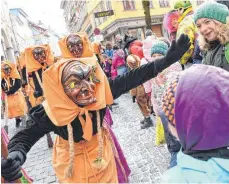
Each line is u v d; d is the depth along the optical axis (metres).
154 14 24.20
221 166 0.99
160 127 3.06
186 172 1.02
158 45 3.31
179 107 1.02
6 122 4.89
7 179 1.50
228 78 1.03
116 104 7.79
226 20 2.40
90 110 1.91
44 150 5.06
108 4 24.05
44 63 4.68
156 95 3.10
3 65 6.57
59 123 1.83
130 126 5.30
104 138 2.08
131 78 2.03
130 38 5.70
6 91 6.62
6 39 20.58
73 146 1.86
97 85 1.93
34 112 1.91
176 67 3.08
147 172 3.32
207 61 2.62
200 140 1.00
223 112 0.97
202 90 0.99
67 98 1.85
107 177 1.95
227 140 0.99
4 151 1.57
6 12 22.36
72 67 1.82
